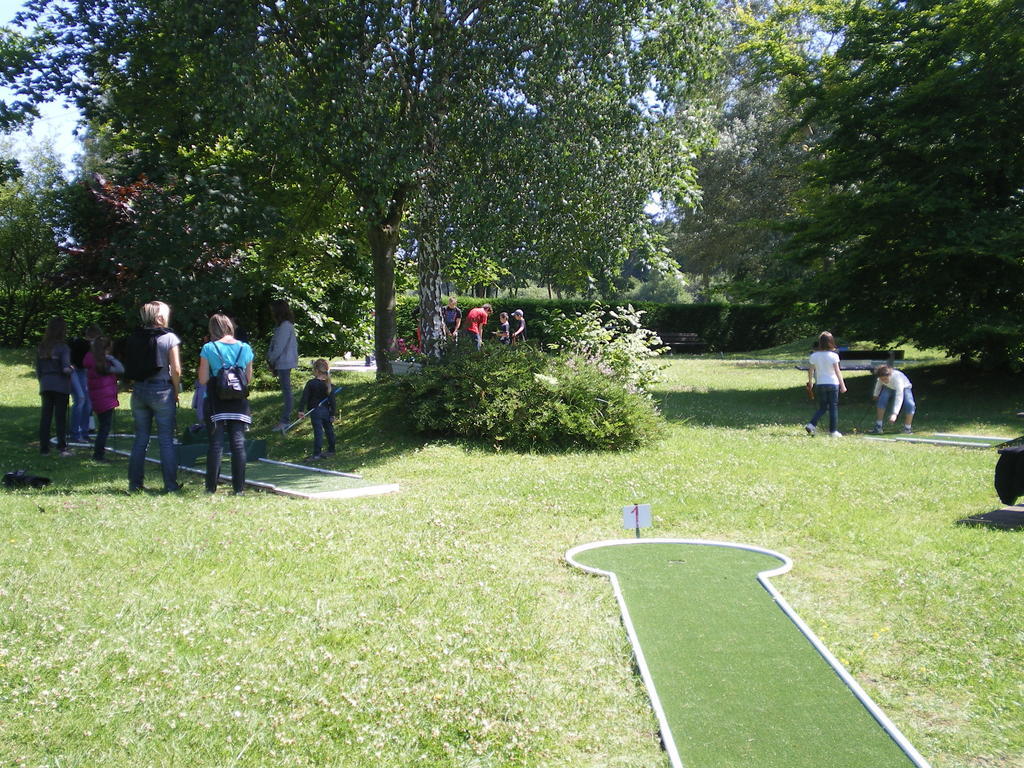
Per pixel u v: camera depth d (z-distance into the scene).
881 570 6.05
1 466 10.06
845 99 18.55
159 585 5.41
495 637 4.71
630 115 12.43
